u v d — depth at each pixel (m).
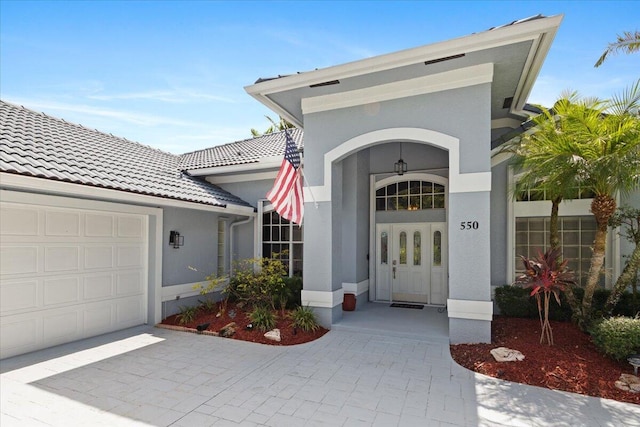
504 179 8.78
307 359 6.21
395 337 7.43
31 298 6.38
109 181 7.05
